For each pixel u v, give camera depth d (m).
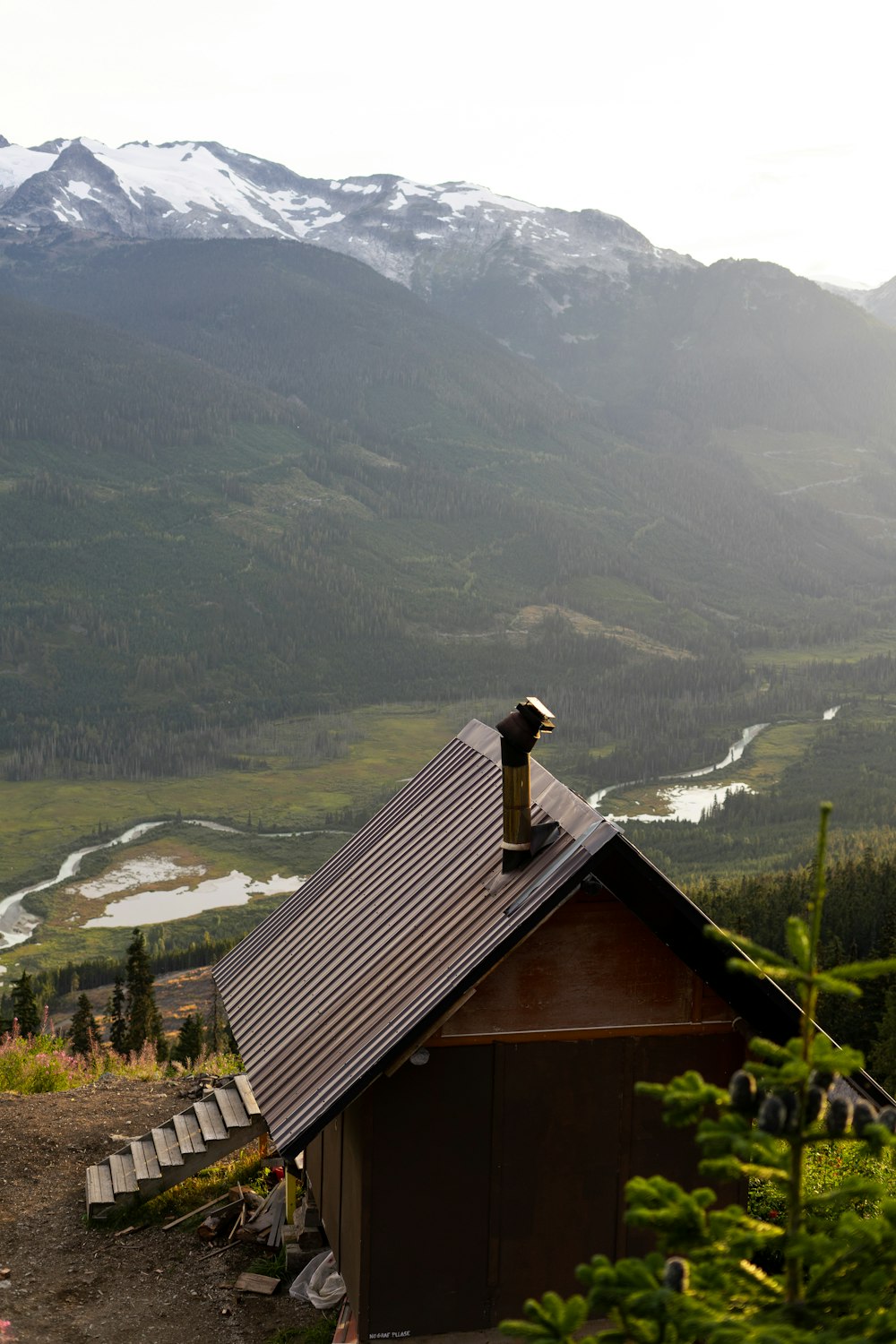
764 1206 11.45
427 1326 10.15
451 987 9.61
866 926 88.06
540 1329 4.91
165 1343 11.11
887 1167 12.27
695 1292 5.11
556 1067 10.27
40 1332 11.30
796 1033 10.23
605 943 10.30
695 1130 10.49
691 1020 10.42
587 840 9.88
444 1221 10.16
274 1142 9.82
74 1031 52.91
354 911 13.25
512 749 10.98
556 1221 10.31
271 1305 11.80
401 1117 10.07
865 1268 5.06
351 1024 10.88
